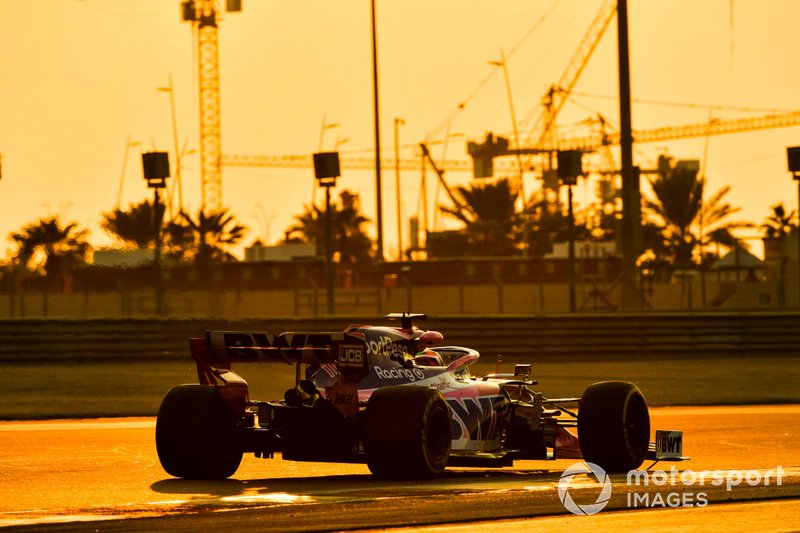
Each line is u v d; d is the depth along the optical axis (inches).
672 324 4584.2
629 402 1512.1
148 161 4648.1
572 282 5615.2
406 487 1320.1
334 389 1373.0
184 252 5669.3
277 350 1389.0
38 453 1825.8
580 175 5644.7
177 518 1090.1
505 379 1656.0
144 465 1653.5
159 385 3385.8
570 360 4439.0
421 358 1524.4
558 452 1566.2
